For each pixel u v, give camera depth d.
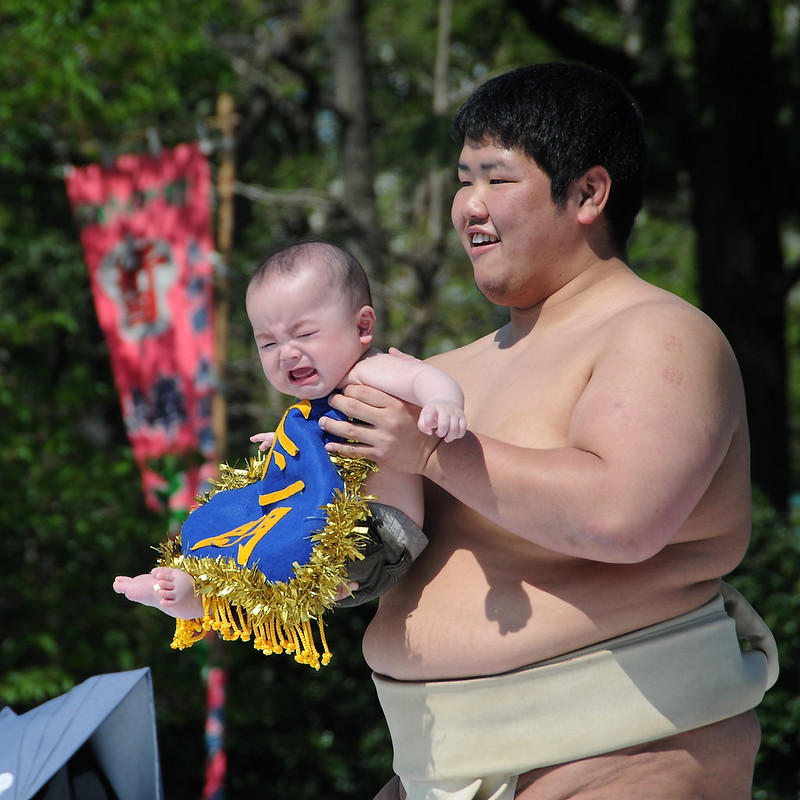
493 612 7.12
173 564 7.50
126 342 26.75
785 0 38.38
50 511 29.62
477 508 6.81
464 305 54.69
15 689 26.30
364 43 52.84
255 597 6.96
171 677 28.67
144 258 26.53
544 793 6.97
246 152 57.75
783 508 36.84
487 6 55.97
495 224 7.55
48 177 36.06
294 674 30.80
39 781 7.07
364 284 7.61
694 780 7.04
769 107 36.34
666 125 36.97
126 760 7.67
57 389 31.47
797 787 23.27
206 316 25.75
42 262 37.47
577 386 7.16
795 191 39.78
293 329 7.35
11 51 33.06
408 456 6.93
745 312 36.78
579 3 47.28
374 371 7.20
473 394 7.97
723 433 6.80
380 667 7.75
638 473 6.41
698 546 7.25
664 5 34.47
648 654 6.98
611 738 6.89
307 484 7.25
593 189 7.54
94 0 35.34
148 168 26.61
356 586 7.19
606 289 7.64
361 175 51.53
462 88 58.06
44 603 28.45
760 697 7.51
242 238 51.12
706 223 37.31
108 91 35.78
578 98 7.49
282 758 30.44
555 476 6.50
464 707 7.13
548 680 6.96
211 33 49.56
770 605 25.36
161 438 26.25
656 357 6.77
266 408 45.53
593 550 6.48
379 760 30.22
